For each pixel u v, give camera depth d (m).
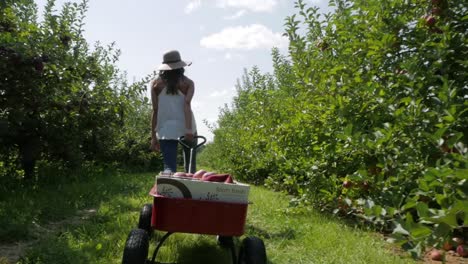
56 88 9.52
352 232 6.34
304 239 5.83
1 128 7.98
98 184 10.45
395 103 6.37
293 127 8.77
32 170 9.75
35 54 8.31
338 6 8.66
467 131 5.68
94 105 10.90
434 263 4.95
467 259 5.17
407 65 5.91
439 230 3.37
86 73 10.90
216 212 3.76
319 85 7.30
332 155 7.48
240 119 15.74
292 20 7.99
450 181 3.94
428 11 6.84
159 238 5.47
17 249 5.03
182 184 3.80
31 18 11.34
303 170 7.96
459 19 6.44
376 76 7.18
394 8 7.19
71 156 10.60
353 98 7.00
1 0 8.03
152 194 3.86
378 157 6.29
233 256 4.14
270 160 11.20
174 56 6.00
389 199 5.83
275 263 4.85
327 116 7.49
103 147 13.68
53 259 4.50
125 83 14.66
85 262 4.49
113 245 5.00
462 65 6.18
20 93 8.47
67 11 11.20
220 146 20.27
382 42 6.73
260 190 11.16
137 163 18.61
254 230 6.36
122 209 7.47
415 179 5.86
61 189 9.06
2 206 6.68
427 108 5.85
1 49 7.47
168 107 6.01
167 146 6.00
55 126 9.93
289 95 11.34
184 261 4.71
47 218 6.60
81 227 5.96
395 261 4.91
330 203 7.39
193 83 6.09
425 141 5.77
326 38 8.18
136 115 19.55
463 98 5.91
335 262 4.86
